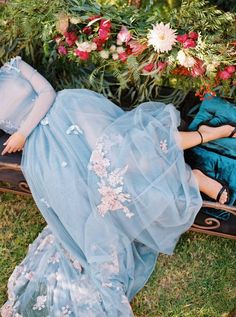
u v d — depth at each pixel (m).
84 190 2.00
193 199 2.00
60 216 2.03
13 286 2.10
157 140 2.02
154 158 1.99
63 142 2.06
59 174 2.01
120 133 2.03
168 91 2.40
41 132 2.11
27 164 2.06
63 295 2.03
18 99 2.17
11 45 2.26
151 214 1.98
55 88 2.42
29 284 2.08
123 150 1.98
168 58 2.04
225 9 2.34
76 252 2.06
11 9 2.13
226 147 2.24
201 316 2.17
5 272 2.22
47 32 2.08
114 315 1.96
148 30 2.02
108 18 2.02
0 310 2.11
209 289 2.21
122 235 2.03
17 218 2.33
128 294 2.08
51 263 2.10
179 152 2.03
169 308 2.17
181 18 2.05
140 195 1.95
